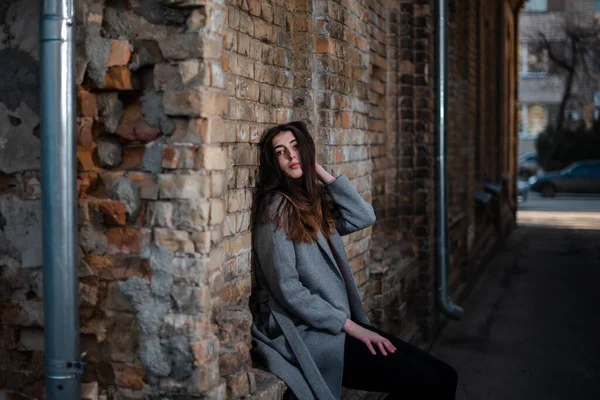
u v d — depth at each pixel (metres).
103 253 2.66
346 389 4.43
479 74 11.48
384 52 6.02
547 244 14.57
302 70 3.86
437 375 3.25
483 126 12.40
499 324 7.62
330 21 3.92
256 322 3.35
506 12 16.12
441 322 7.36
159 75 2.60
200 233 2.59
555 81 39.31
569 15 36.25
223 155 2.72
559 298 9.05
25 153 2.76
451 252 8.54
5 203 2.79
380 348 3.18
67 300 2.55
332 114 3.97
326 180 3.52
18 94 2.75
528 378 5.77
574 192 28.06
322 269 3.25
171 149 2.60
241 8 3.20
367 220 3.49
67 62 2.53
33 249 2.78
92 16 2.63
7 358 2.85
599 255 12.88
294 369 3.11
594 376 5.83
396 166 6.41
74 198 2.56
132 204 2.63
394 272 5.50
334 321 3.15
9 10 2.75
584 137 32.66
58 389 2.56
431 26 6.57
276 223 3.15
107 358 2.68
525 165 33.97
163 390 2.65
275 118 3.64
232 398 2.82
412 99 6.45
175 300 2.61
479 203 11.29
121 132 2.63
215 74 2.63
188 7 2.57
